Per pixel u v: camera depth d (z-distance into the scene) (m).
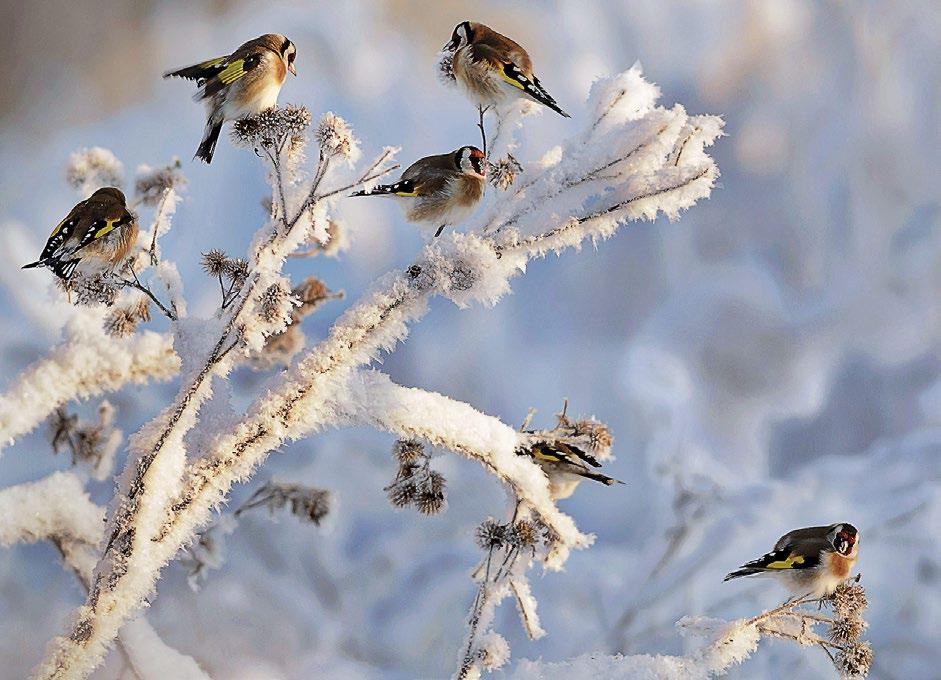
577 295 18.62
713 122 10.22
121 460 11.02
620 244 19.14
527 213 10.20
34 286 11.20
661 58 22.94
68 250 10.21
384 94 21.91
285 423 10.19
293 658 11.02
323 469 11.35
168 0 21.64
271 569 11.10
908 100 22.42
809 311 19.50
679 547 11.24
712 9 22.64
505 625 11.12
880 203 21.48
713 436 17.69
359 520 11.26
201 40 21.50
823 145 22.03
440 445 10.23
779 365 18.48
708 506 11.66
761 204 21.25
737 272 19.84
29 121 20.16
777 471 17.98
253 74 10.28
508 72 10.31
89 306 10.25
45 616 10.88
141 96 21.31
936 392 18.97
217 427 10.20
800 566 10.47
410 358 17.45
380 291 10.19
